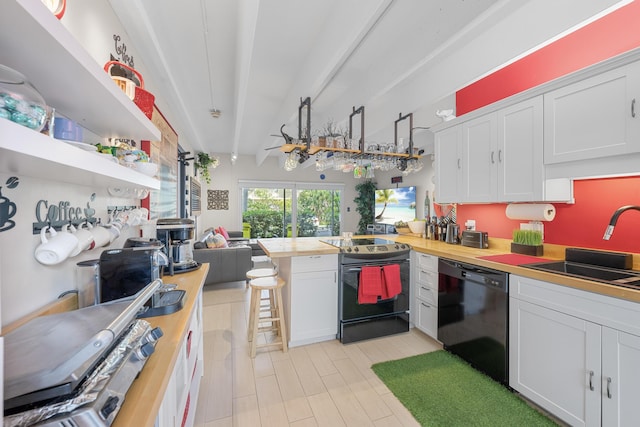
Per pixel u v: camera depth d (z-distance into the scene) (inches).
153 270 47.4
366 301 102.5
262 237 308.0
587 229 78.6
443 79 96.0
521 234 92.3
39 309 38.3
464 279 87.5
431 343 102.3
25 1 20.3
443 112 122.9
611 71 62.6
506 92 98.4
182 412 48.0
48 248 37.1
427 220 144.5
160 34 83.0
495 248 104.7
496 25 74.5
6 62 28.7
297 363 88.8
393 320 108.7
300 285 98.7
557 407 62.2
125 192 65.4
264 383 79.0
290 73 110.2
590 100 66.5
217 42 89.1
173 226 73.3
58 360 23.2
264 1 71.9
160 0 70.1
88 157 31.0
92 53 56.4
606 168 64.6
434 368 85.4
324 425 64.2
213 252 165.0
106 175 36.1
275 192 312.8
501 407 68.8
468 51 84.5
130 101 44.1
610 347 53.2
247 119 171.6
